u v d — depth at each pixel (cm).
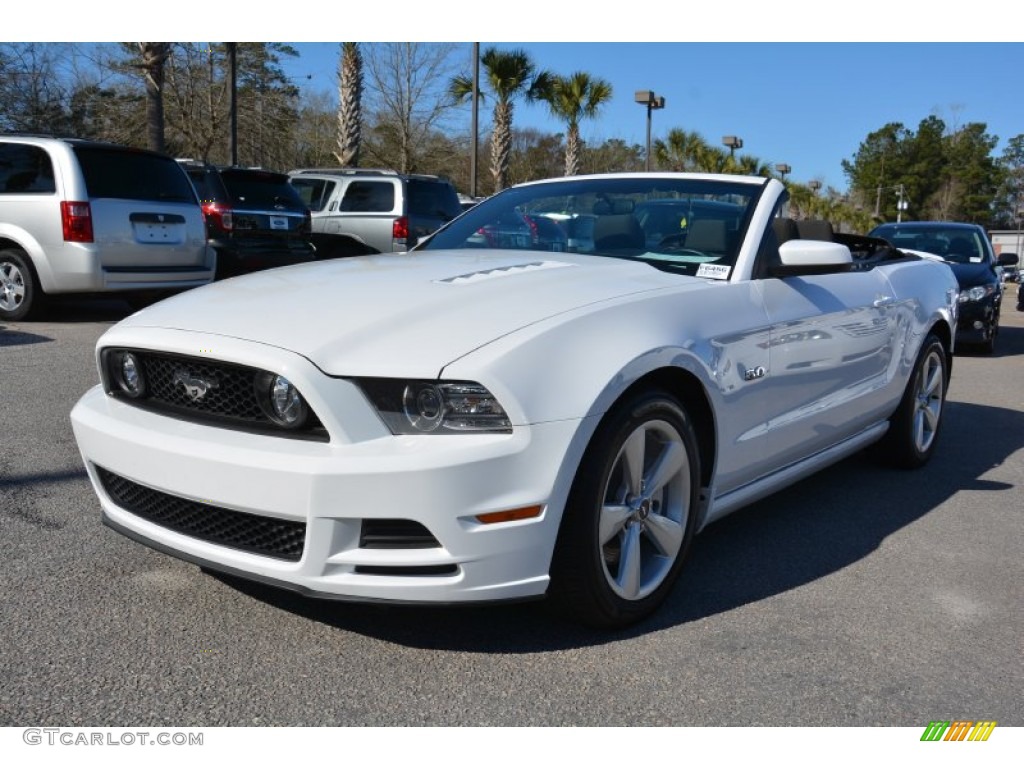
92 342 769
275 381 250
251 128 2795
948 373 545
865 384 436
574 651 277
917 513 437
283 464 242
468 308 273
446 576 250
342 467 238
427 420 247
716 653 281
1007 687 268
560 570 270
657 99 2203
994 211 10356
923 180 9631
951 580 352
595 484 265
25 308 856
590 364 264
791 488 473
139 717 233
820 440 402
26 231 836
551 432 252
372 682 254
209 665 259
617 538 290
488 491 245
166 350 271
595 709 246
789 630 300
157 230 878
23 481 411
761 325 338
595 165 3838
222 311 285
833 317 390
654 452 300
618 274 324
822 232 470
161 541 278
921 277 504
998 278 1126
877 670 275
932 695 262
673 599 321
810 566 361
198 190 1030
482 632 286
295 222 1085
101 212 834
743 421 332
